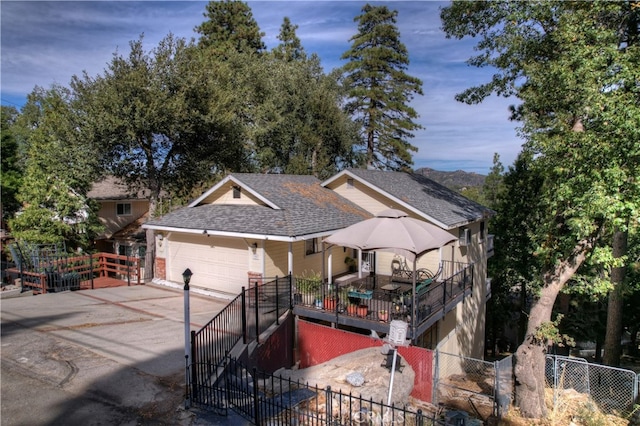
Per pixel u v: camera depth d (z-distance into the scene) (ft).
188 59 73.10
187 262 56.08
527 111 43.42
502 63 47.70
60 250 69.72
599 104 29.86
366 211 60.70
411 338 33.32
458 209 59.06
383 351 31.42
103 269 65.67
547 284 35.47
